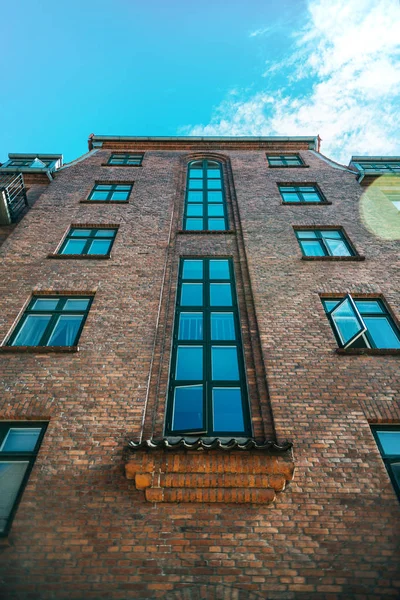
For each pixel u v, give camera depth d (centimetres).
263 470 624
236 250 1214
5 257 1142
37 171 1644
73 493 615
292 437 695
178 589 520
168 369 836
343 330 917
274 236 1253
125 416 726
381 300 1018
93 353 848
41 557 547
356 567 538
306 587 520
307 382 789
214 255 1189
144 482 612
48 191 1531
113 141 2027
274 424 716
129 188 1600
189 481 614
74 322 955
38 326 947
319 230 1309
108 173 1712
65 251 1220
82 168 1759
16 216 1410
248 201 1477
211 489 612
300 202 1450
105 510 597
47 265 1116
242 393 802
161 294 1015
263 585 522
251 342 890
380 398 757
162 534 573
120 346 864
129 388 775
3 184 1447
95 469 645
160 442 635
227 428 741
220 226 1389
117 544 561
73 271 1095
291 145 2014
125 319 932
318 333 899
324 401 753
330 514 595
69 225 1309
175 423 750
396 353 845
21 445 699
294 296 1008
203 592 516
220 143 2027
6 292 1015
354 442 688
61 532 571
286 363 828
